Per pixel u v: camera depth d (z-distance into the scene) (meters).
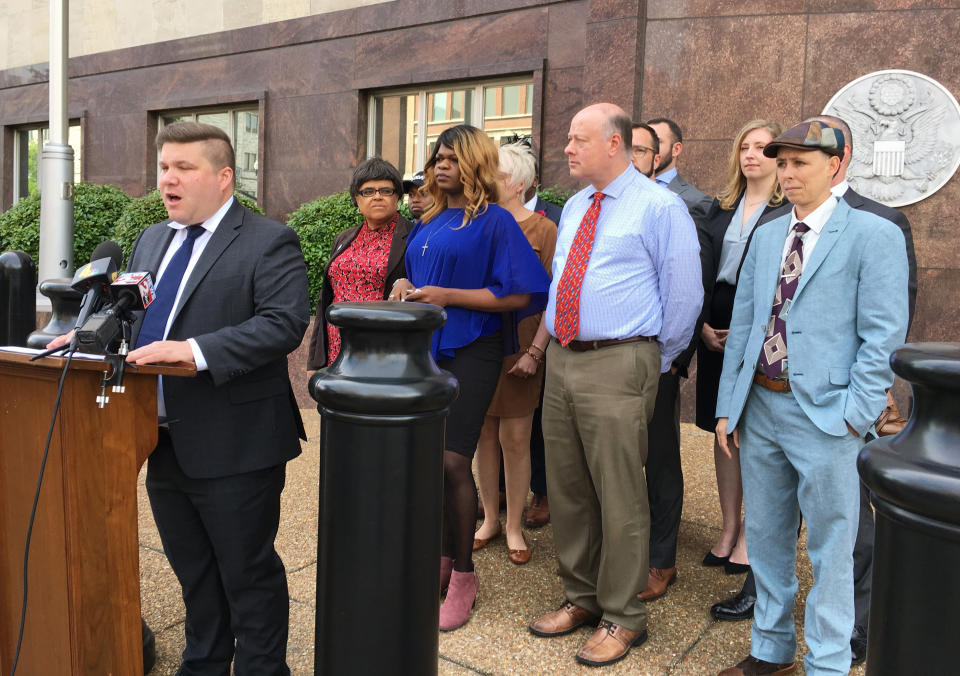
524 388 3.58
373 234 4.25
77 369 1.92
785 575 2.62
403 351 1.69
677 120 6.80
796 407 2.47
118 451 2.01
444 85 9.27
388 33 9.41
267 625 2.40
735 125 6.63
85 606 1.98
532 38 8.39
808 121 2.47
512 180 3.75
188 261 2.42
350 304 1.74
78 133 12.85
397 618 1.67
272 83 10.41
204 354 2.12
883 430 3.25
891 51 6.14
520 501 3.65
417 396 1.63
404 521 1.66
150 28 11.54
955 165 5.98
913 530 1.02
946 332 6.10
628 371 2.75
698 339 3.50
